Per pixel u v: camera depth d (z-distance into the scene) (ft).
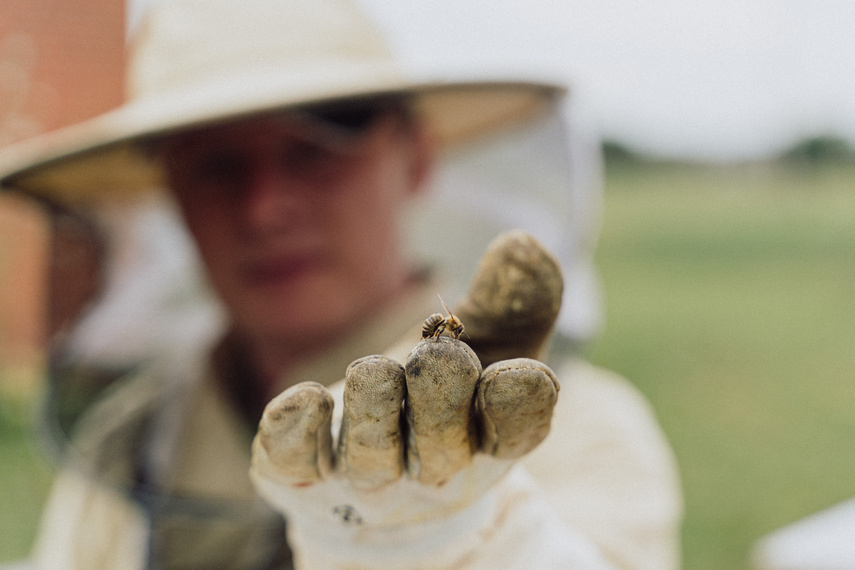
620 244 24.38
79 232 3.21
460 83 2.67
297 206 2.79
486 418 1.19
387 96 2.71
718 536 5.98
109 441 2.98
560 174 2.72
